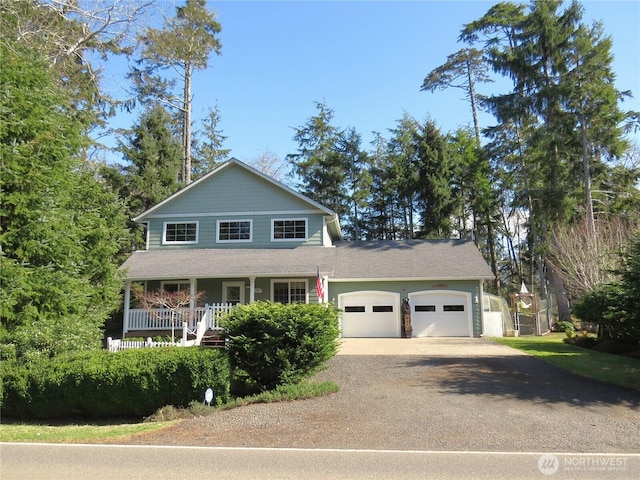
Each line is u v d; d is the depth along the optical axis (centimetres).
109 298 1603
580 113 2392
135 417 902
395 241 2608
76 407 894
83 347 1088
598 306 1565
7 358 947
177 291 1986
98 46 1875
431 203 3369
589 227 2125
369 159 3919
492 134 2928
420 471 535
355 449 621
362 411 815
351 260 2375
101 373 880
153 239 2259
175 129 3878
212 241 2234
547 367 1202
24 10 1423
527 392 943
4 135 920
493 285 3862
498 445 637
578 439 663
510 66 2638
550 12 2545
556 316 2822
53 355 1013
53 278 962
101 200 1745
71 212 1133
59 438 702
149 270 1945
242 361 1000
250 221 2241
